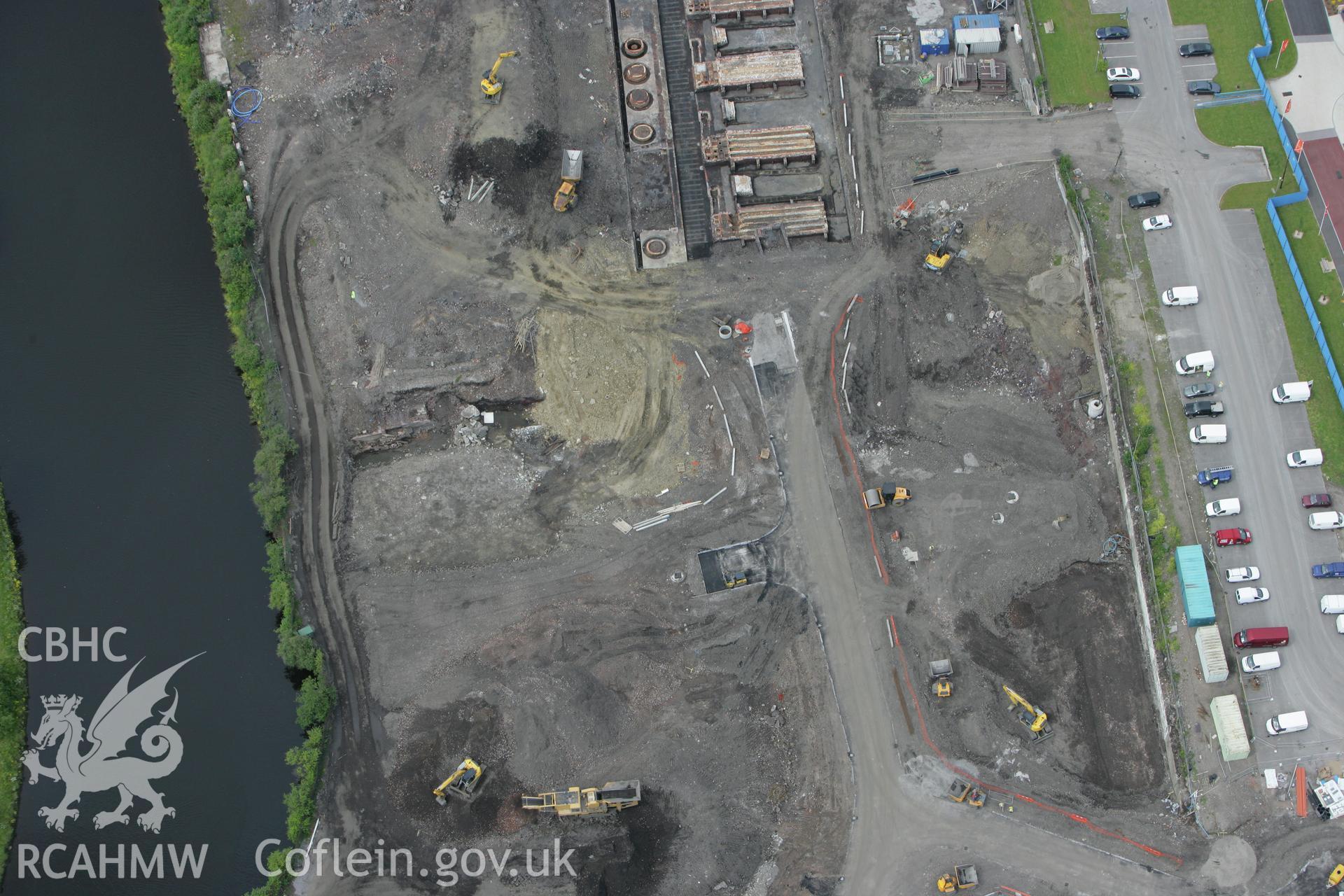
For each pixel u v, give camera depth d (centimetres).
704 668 7800
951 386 8444
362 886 7475
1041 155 8931
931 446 8269
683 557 8006
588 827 7519
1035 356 8456
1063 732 7744
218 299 8706
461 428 8344
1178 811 7612
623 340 8494
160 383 8519
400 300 8575
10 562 8100
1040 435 8288
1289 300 8506
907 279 8650
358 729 7756
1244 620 7912
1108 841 7569
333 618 7944
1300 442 8212
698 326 8544
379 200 8812
